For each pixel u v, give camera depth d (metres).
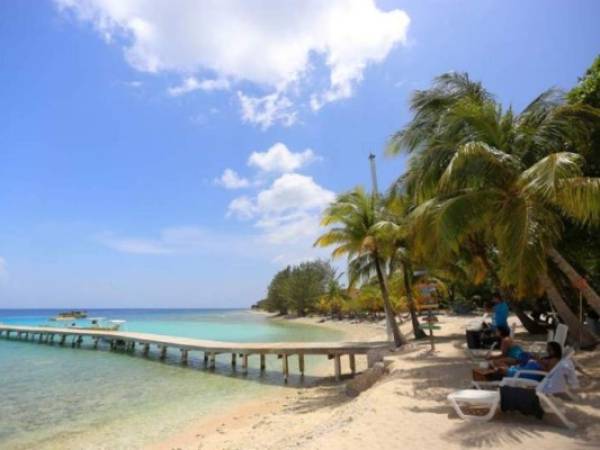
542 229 10.45
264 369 21.97
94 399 16.64
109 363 26.98
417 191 12.70
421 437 6.48
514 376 7.38
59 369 24.62
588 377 9.20
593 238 15.07
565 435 6.04
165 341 27.91
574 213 9.96
